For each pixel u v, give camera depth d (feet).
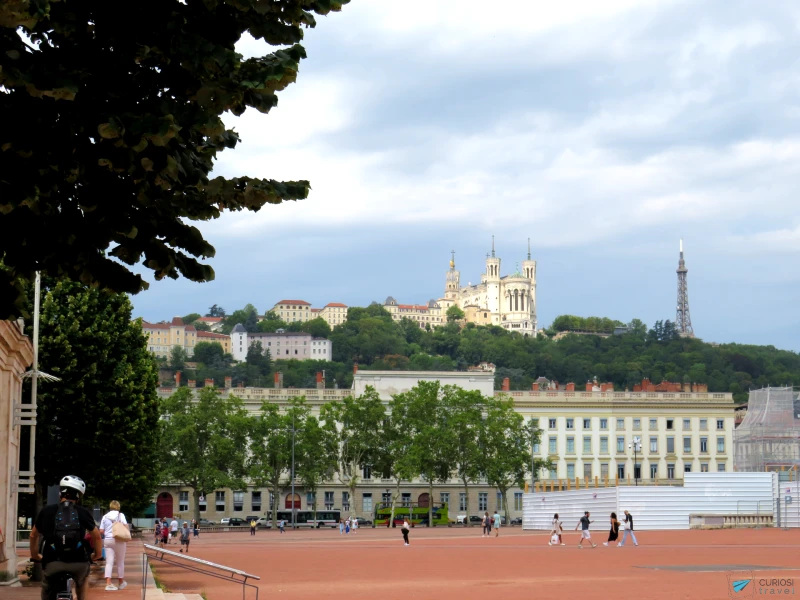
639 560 177.78
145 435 205.67
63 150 33.35
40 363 168.45
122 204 35.83
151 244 37.91
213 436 445.37
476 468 469.16
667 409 547.08
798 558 177.06
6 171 33.01
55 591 52.13
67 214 35.88
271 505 513.45
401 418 479.82
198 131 35.73
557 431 538.88
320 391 551.59
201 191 38.24
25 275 36.63
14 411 122.01
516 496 534.37
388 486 526.98
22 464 167.94
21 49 31.73
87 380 172.45
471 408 476.13
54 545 51.67
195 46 33.35
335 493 523.70
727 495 347.77
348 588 121.29
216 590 118.62
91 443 172.35
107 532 106.52
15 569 119.44
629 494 342.85
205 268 39.45
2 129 32.63
